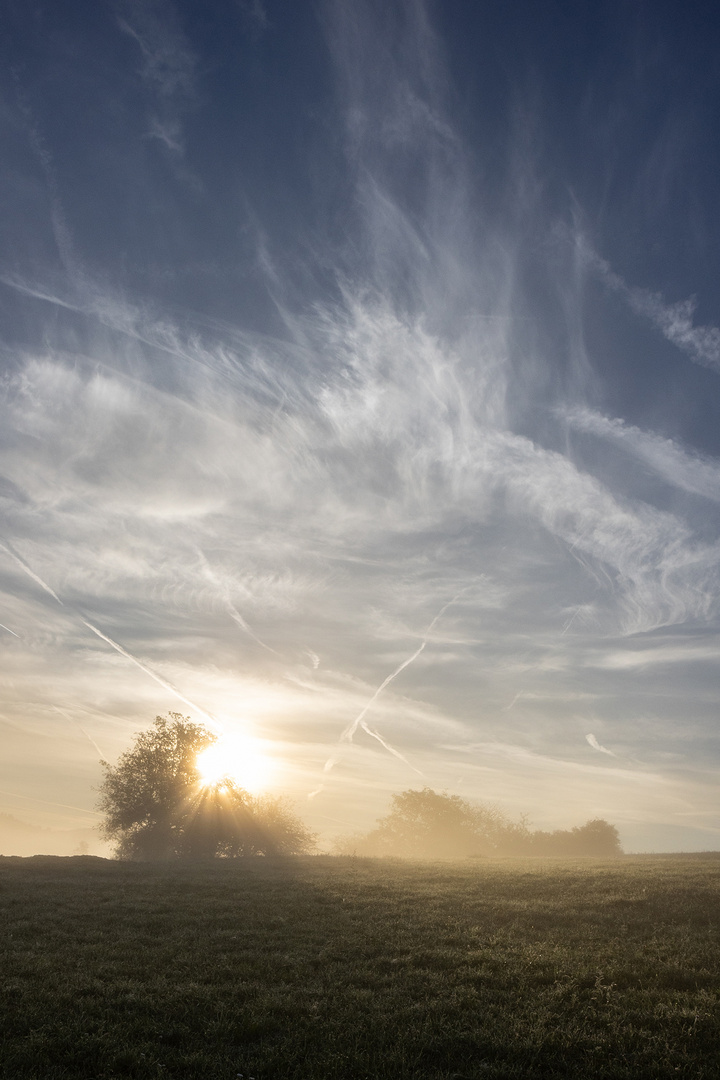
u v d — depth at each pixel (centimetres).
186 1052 916
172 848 6550
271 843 6738
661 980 1285
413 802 10350
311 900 2355
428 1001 1149
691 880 2817
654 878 2916
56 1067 847
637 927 1852
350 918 1969
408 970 1354
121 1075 848
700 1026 1011
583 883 2791
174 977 1286
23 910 2078
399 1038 959
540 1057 918
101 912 2056
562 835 10038
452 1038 970
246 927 1812
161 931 1759
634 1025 1037
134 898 2389
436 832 10100
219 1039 960
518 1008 1118
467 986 1245
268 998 1132
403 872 3612
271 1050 916
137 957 1438
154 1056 889
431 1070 880
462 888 2698
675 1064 888
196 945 1561
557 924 1905
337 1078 847
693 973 1318
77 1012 1060
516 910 2098
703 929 1828
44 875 3400
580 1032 992
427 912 2086
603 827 9925
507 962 1407
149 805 6525
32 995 1128
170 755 6694
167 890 2664
